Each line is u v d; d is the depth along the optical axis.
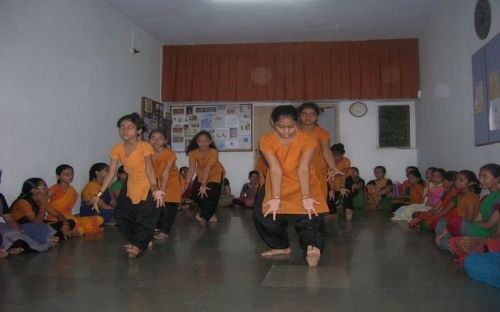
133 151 3.48
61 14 5.34
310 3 6.51
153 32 7.93
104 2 6.43
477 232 3.53
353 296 2.48
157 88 8.50
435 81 6.90
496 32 4.46
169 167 4.34
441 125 6.61
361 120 8.65
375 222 5.84
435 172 5.70
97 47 6.23
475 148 5.12
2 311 2.27
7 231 3.70
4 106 4.36
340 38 8.18
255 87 8.44
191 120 8.91
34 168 4.83
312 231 3.18
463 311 2.24
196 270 3.11
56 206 4.67
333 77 8.27
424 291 2.58
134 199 3.54
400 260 3.41
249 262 3.35
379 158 8.59
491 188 3.68
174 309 2.29
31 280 2.86
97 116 6.24
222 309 2.28
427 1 6.41
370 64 8.20
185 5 6.61
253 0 6.41
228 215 6.83
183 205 7.86
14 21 4.50
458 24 5.70
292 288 2.64
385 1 6.42
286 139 3.05
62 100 5.37
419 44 7.98
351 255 3.60
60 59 5.32
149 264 3.31
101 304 2.37
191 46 8.62
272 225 3.38
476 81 5.00
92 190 5.47
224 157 8.86
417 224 5.14
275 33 7.92
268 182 3.28
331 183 4.71
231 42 8.47
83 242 4.32
